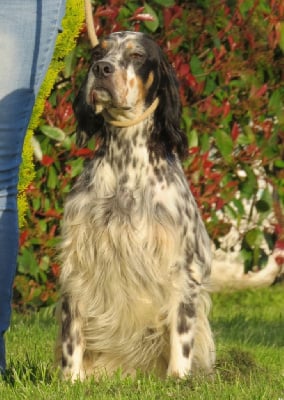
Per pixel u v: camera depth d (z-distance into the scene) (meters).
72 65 14.59
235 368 9.84
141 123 9.85
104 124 9.98
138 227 9.59
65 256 9.78
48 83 13.40
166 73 10.19
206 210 16.05
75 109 10.33
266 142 16.39
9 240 9.54
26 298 15.38
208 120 15.70
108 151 9.88
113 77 9.73
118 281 9.62
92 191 9.77
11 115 9.31
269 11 15.93
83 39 14.80
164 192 9.77
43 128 14.53
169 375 9.62
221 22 15.73
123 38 10.12
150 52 10.05
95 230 9.60
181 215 9.75
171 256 9.61
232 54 15.86
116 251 9.59
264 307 17.36
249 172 16.34
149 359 10.03
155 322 9.79
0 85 9.24
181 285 9.68
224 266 18.52
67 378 9.59
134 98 9.81
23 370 9.78
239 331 14.22
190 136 15.47
